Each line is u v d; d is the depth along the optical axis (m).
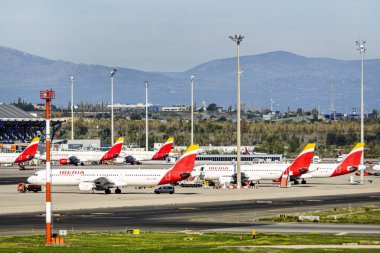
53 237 167.88
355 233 177.50
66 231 173.00
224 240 162.88
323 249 147.50
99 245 154.88
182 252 144.75
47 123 163.88
